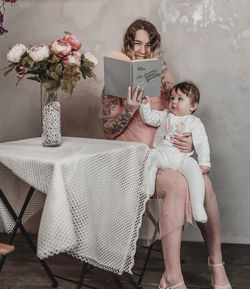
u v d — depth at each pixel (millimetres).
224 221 3166
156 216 2422
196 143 2537
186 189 2336
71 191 1968
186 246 3098
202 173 2473
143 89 2498
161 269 2729
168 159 2500
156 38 2859
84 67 2334
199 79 3051
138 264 2805
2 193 2277
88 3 3105
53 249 1833
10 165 2070
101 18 3104
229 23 2965
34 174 2000
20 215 2342
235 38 2975
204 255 2939
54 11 3156
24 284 2531
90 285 2520
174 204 2295
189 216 2338
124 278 2607
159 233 2393
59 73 2168
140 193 2316
